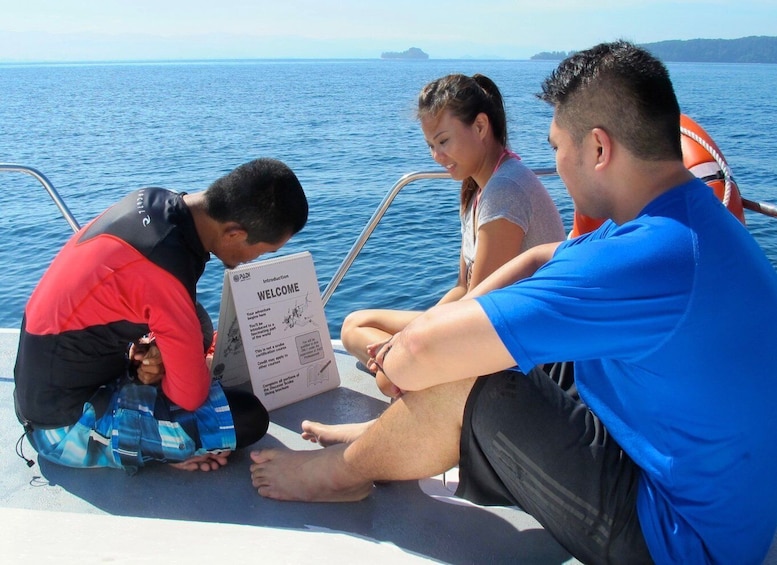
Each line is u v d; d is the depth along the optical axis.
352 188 13.54
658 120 1.47
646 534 1.60
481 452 1.78
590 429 1.68
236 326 2.70
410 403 1.84
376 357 1.95
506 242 2.50
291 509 2.11
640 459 1.59
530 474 1.69
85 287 2.04
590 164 1.57
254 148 22.09
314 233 9.59
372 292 7.19
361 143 22.86
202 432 2.23
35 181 15.05
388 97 57.34
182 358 2.11
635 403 1.56
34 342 2.12
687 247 1.42
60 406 2.18
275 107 44.69
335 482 2.07
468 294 2.17
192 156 20.42
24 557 1.24
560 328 1.48
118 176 16.52
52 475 2.28
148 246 2.04
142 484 2.23
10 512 1.52
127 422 2.20
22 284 7.46
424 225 9.96
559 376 2.04
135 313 2.07
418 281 7.48
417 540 1.97
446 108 2.60
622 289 1.43
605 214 1.63
